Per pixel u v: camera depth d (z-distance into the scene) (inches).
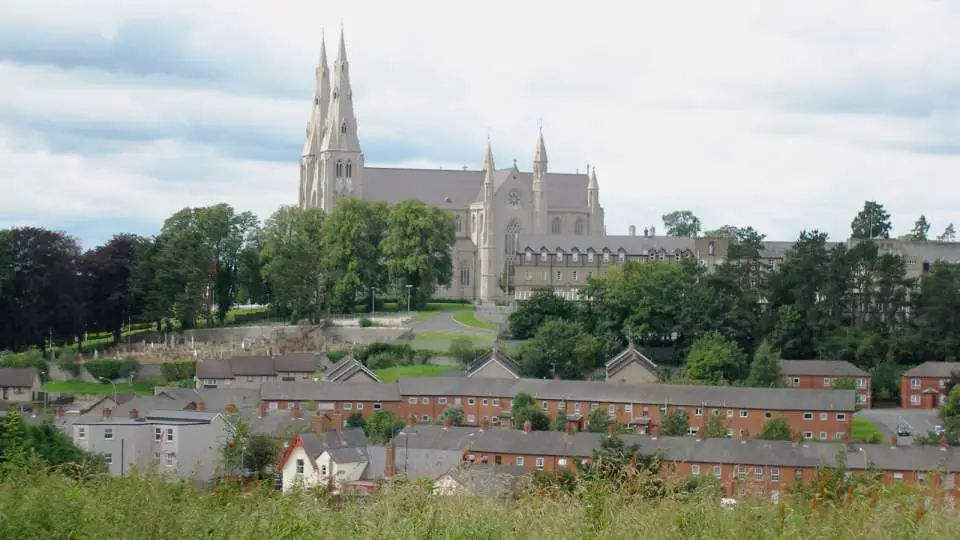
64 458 3184.1
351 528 1526.8
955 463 4707.2
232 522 1475.1
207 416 5497.1
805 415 6466.5
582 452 5118.1
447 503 1542.8
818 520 1488.7
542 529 1471.5
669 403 6624.0
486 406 6948.8
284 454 4564.5
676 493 1563.7
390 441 5147.6
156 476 1621.6
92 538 1434.5
